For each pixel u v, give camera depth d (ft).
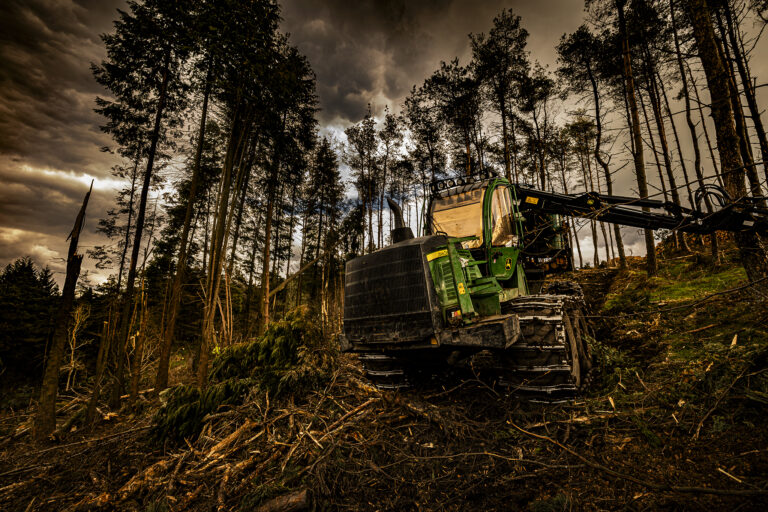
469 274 11.69
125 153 35.70
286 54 26.73
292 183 53.88
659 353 13.65
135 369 22.61
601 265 67.36
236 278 62.54
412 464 8.72
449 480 7.93
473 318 10.71
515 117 59.62
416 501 7.41
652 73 42.73
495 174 16.57
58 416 22.75
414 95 60.59
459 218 15.58
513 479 7.55
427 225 16.56
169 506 8.48
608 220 18.63
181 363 40.04
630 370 12.59
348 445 9.72
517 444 8.88
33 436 16.83
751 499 5.64
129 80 26.89
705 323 15.01
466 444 9.21
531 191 19.86
